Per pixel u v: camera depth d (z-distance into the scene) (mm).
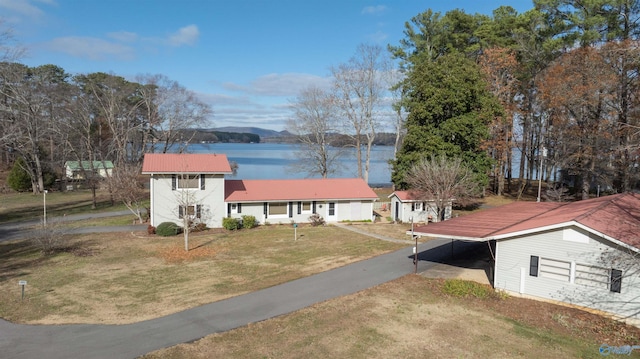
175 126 54594
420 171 34125
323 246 27453
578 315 15891
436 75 39188
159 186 32094
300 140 52969
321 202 37000
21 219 37625
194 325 14742
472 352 12820
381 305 16672
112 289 18766
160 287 19031
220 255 25109
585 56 34188
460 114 38562
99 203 47156
